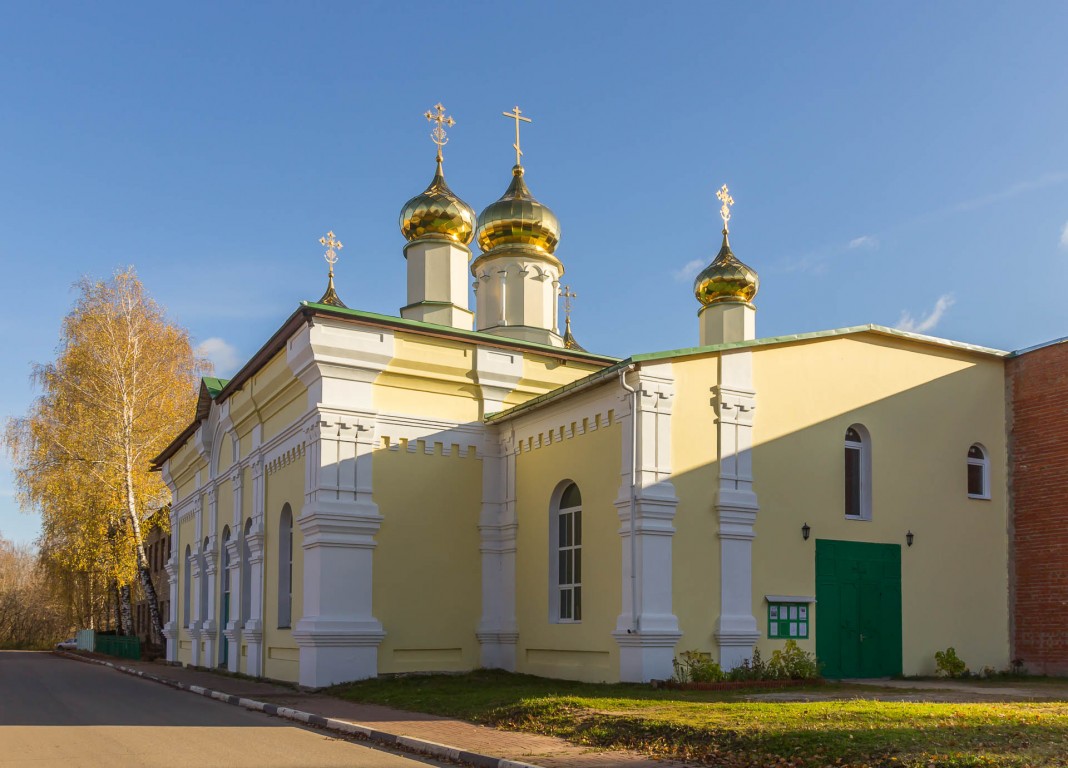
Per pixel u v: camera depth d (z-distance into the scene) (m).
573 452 19.92
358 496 20.77
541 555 20.84
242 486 26.78
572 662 19.34
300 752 11.68
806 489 19.25
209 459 30.75
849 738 9.90
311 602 20.25
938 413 21.36
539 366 23.70
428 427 22.02
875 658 19.42
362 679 20.17
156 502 43.84
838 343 20.27
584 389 19.23
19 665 37.00
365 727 13.21
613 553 18.16
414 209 28.42
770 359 19.27
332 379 20.86
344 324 21.02
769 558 18.53
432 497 21.86
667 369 18.06
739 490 18.36
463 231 28.59
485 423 22.83
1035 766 8.46
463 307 28.39
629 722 11.89
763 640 18.17
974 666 20.70
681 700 14.02
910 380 21.11
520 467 21.98
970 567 21.12
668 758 10.48
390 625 20.81
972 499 21.48
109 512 40.94
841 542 19.47
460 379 22.59
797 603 18.70
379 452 21.36
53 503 41.78
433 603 21.48
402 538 21.28
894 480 20.45
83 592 49.97
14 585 86.62
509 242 29.67
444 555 21.81
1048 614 20.73
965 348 21.78
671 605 17.39
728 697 14.48
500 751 11.05
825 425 19.75
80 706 18.00
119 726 14.50
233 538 26.78
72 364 41.38
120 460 40.78
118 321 41.78
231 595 26.66
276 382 23.02
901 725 10.54
